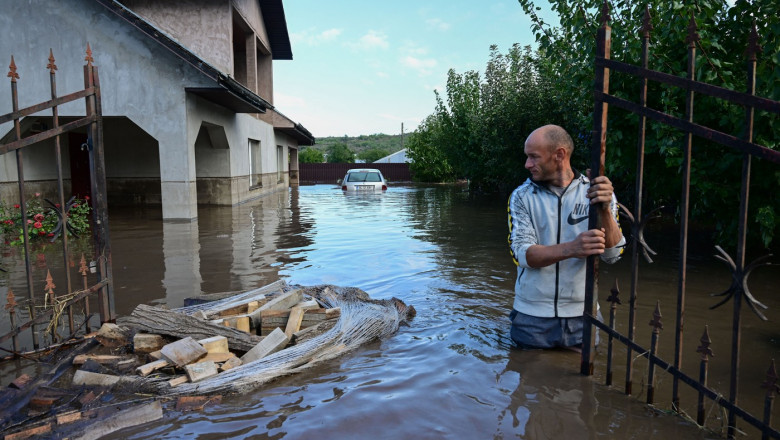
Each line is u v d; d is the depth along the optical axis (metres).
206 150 15.52
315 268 6.52
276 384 3.07
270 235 9.43
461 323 4.27
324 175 40.16
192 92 11.77
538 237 3.49
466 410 2.69
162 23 14.96
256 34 19.28
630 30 6.38
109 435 2.48
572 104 13.66
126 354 3.56
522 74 17.38
